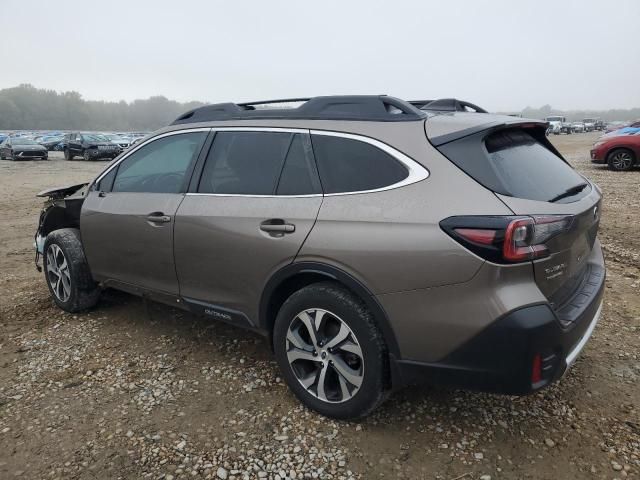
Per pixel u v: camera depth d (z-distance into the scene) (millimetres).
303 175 2871
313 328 2783
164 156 3656
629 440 2627
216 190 3246
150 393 3158
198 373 3396
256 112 3227
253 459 2555
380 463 2510
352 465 2500
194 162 3410
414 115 2680
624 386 3119
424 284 2371
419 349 2453
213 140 3363
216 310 3295
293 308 2838
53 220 4738
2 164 24734
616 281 5000
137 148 3896
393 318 2480
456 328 2320
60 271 4414
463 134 2494
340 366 2719
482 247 2227
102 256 4031
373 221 2516
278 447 2639
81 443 2693
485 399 3021
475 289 2262
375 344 2570
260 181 3043
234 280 3115
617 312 4223
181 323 4230
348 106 2887
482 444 2627
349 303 2615
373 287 2504
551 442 2629
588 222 2672
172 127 3682
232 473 2463
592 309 2660
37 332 4102
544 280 2350
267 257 2891
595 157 15234
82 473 2479
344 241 2578
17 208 10797
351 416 2742
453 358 2375
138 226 3619
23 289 5227
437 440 2666
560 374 2393
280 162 2988
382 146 2635
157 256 3543
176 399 3086
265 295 2971
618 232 7012
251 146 3152
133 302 4734
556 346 2299
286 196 2889
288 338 2898
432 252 2336
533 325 2199
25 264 6254
